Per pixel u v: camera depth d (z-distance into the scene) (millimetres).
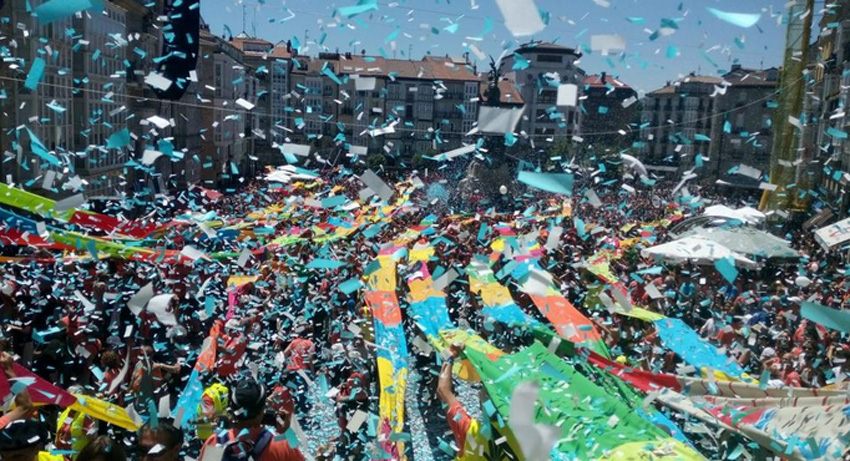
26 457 3395
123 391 7484
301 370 8992
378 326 10883
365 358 10141
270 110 77875
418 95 88312
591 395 5746
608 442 5016
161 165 39000
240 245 17453
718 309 13133
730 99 66062
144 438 3693
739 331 10562
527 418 2693
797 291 13766
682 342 9820
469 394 10625
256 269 14859
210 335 9609
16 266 12266
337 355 10047
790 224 28156
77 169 28859
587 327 9531
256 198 29484
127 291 11445
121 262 13062
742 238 16188
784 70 27750
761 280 16562
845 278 13938
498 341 10672
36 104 23344
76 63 29000
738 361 9188
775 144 28047
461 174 44094
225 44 66062
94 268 11883
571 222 21328
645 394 6848
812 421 5398
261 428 3703
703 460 4863
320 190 29703
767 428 5648
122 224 13977
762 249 15828
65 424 6297
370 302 11688
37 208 10469
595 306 12758
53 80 25594
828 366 8336
